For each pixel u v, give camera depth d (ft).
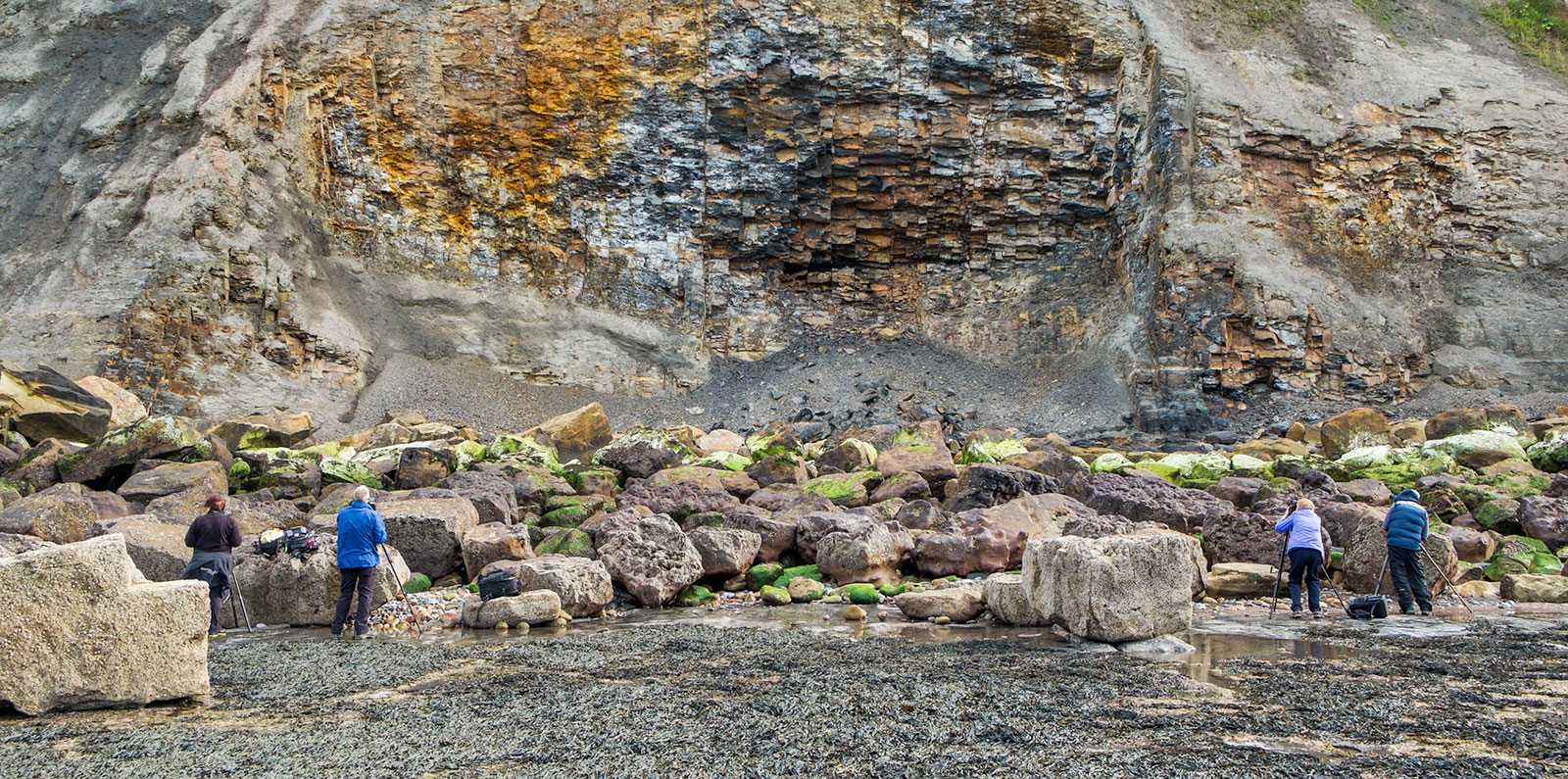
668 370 93.35
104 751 17.46
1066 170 101.35
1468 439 65.62
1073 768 15.71
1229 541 42.83
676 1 98.48
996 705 20.10
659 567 38.09
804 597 38.29
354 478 53.62
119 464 52.60
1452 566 40.32
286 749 17.43
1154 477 54.75
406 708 20.36
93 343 74.02
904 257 103.40
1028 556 31.60
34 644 20.43
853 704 20.24
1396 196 98.22
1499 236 98.58
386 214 91.81
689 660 25.66
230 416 75.66
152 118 88.69
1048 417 87.25
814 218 100.32
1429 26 109.40
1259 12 104.53
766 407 90.07
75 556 20.90
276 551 35.58
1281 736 17.70
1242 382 87.97
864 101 100.32
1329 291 91.50
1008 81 100.94
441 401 83.61
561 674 23.98
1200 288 88.38
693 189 98.07
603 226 96.58
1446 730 18.07
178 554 36.32
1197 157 93.25
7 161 88.58
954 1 100.94
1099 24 100.94
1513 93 102.99
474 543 40.19
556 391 89.20
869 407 88.79
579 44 96.84
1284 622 32.94
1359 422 71.56
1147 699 20.63
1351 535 40.11
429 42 94.27
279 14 92.79
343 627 32.60
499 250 94.22
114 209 82.07
